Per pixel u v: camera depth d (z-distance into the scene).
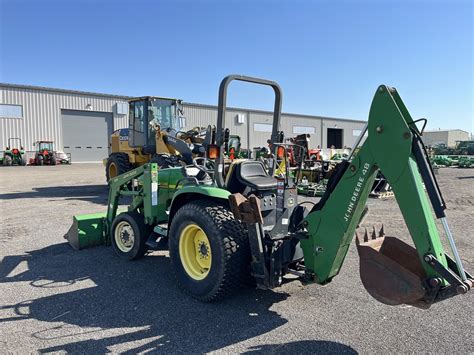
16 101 27.05
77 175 18.25
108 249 5.47
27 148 27.69
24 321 3.29
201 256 3.79
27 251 5.38
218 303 3.64
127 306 3.58
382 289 2.77
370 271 2.83
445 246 5.61
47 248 5.53
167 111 11.60
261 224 3.31
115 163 11.98
